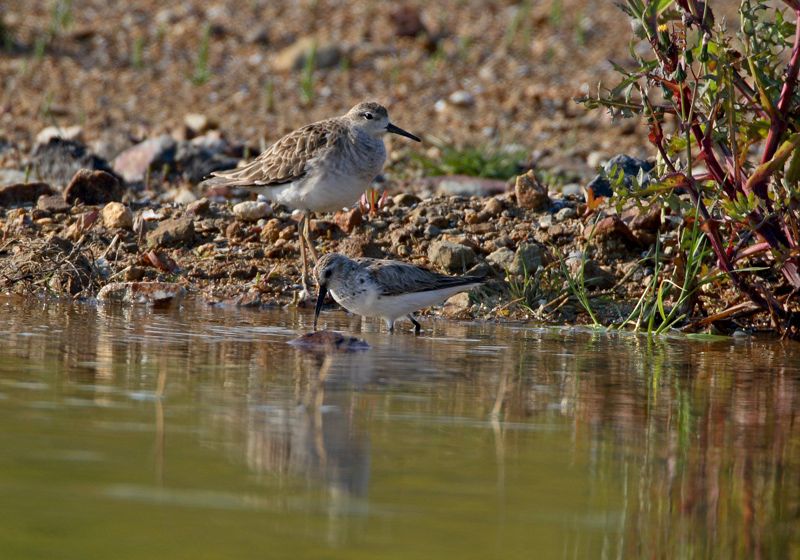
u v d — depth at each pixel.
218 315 13.74
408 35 32.34
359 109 16.09
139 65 29.81
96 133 24.05
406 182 20.84
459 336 12.86
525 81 29.61
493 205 17.14
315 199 15.61
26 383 9.28
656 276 13.95
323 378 9.95
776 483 7.35
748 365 11.46
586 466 7.61
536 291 14.84
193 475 7.10
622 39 32.72
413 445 7.93
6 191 18.03
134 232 16.78
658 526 6.56
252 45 31.58
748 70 12.90
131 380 9.56
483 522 6.52
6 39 30.22
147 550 5.95
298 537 6.19
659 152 13.39
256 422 8.32
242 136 24.69
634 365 11.23
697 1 12.31
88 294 14.78
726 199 12.95
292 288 15.40
